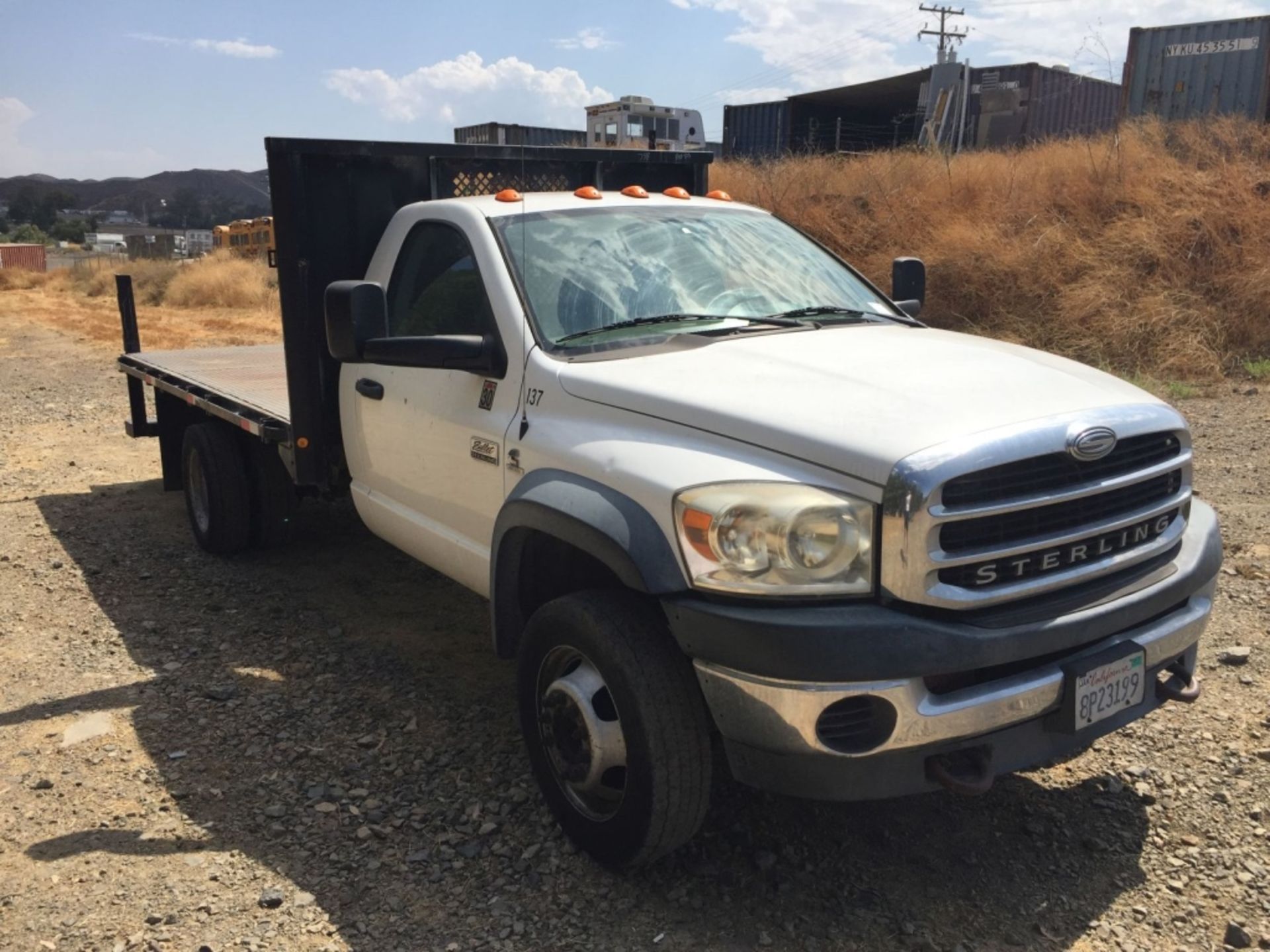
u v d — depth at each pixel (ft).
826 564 8.97
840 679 8.66
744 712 9.06
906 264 15.58
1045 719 9.55
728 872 10.57
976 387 10.04
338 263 16.07
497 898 10.21
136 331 25.91
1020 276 40.55
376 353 12.29
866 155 56.08
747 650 8.87
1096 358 35.91
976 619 9.04
